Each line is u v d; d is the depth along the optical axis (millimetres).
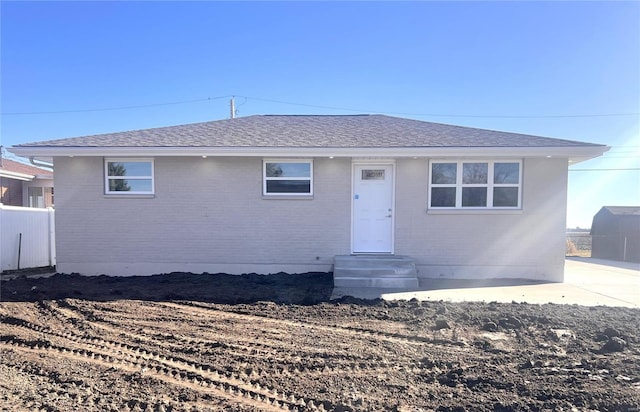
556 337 5668
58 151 9875
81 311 6980
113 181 10430
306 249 10430
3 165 20469
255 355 5031
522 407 3705
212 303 7602
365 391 4066
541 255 10195
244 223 10391
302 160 10375
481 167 10273
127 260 10406
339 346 5359
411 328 6145
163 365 4719
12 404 3744
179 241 10406
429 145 9898
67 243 10391
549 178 10141
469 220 10289
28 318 6543
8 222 11359
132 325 6246
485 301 7824
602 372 4473
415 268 9758
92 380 4297
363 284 9180
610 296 8422
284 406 3766
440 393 4020
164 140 10492
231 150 9859
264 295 8289
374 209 10547
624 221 17562
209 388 4133
